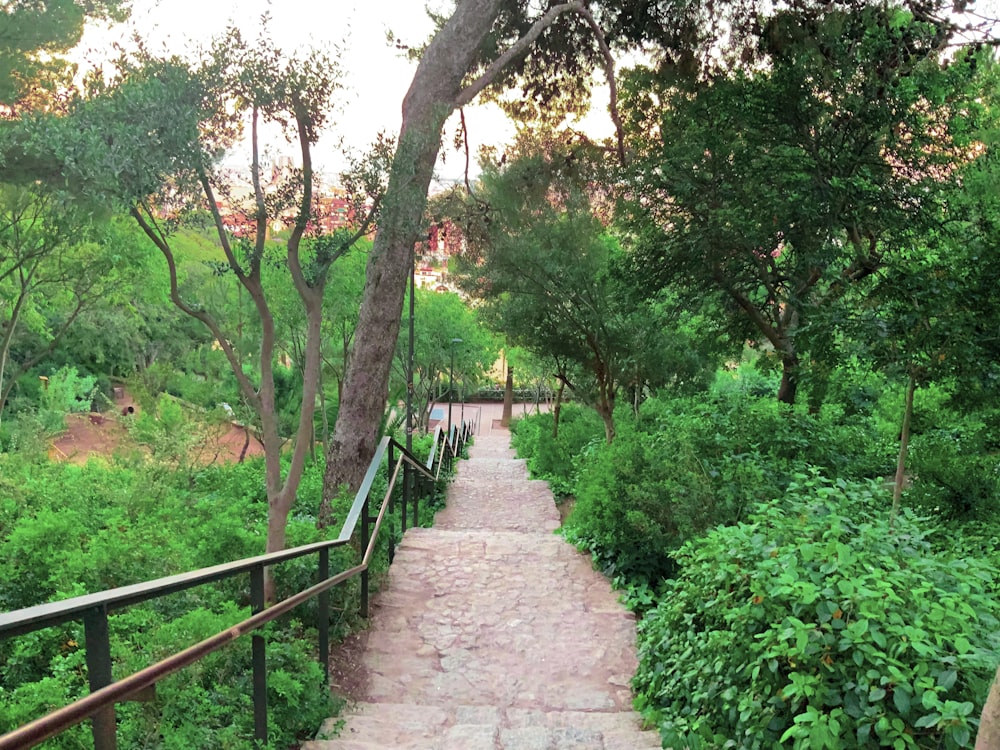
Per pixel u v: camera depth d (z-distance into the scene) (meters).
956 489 6.76
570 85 10.52
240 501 8.88
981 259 5.19
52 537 4.54
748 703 2.51
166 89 3.81
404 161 4.72
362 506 4.46
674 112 9.88
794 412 8.05
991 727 1.56
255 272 4.48
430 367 23.95
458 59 6.57
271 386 4.59
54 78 7.91
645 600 4.93
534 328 11.69
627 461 6.02
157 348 23.80
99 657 1.42
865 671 2.26
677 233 9.70
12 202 9.58
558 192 10.13
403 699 3.59
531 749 2.91
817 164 8.43
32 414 17.52
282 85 4.08
